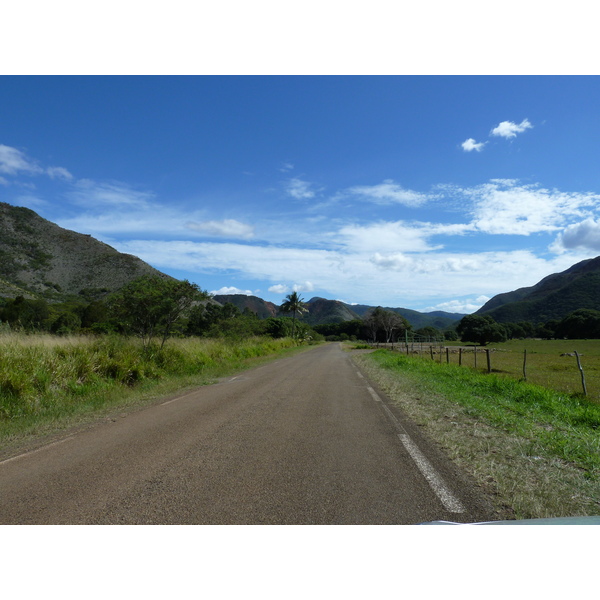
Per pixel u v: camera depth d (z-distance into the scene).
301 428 6.53
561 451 5.21
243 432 6.26
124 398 9.69
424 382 12.31
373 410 8.12
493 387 11.01
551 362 26.23
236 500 3.63
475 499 3.63
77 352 11.35
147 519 3.29
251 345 31.72
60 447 5.62
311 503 3.56
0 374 8.47
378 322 96.88
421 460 4.78
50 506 3.57
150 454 5.13
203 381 13.12
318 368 18.86
